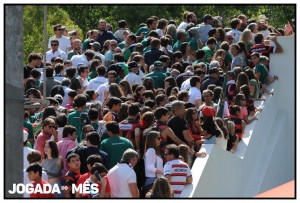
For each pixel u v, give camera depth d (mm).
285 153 20281
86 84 20109
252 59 20188
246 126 18156
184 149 14344
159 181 13258
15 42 11242
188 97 17406
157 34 22641
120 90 17750
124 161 13469
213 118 15750
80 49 23500
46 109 16375
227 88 18547
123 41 23953
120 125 15320
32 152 13672
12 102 11273
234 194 16484
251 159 17891
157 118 14938
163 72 20281
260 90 20016
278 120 20312
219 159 15453
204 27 23250
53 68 21359
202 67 19656
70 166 13664
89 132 14250
